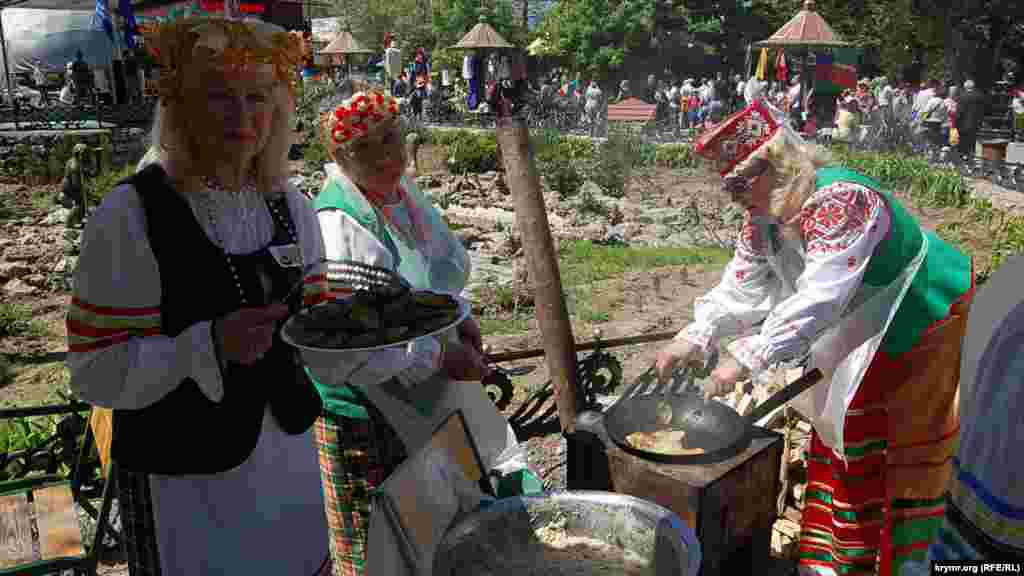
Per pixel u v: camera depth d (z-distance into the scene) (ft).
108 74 78.79
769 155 8.20
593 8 91.56
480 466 7.68
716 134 8.38
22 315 25.84
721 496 7.65
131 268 5.57
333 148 8.30
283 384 6.46
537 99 77.77
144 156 6.15
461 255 9.66
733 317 9.38
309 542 6.84
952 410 8.79
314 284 6.80
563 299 12.14
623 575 6.40
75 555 8.59
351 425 8.45
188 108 5.81
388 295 6.55
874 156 49.75
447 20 137.39
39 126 62.64
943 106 48.70
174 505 6.14
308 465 6.83
